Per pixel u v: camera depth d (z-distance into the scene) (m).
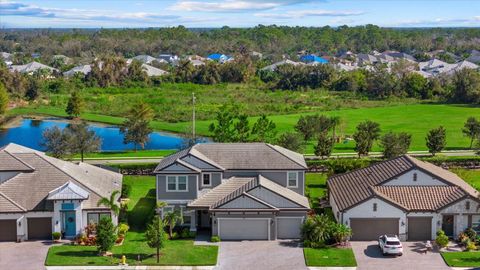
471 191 52.53
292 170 54.38
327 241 48.72
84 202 50.25
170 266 43.94
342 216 49.81
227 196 51.53
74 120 121.06
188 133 89.38
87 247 47.91
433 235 49.75
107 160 79.50
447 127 107.00
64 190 49.47
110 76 172.62
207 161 53.84
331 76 169.75
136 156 83.06
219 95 152.75
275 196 50.44
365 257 45.66
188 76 184.75
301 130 87.31
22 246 48.31
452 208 49.38
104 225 45.91
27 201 50.12
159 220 45.81
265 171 54.41
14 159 52.78
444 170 60.06
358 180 55.44
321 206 58.75
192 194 52.72
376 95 154.62
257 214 49.94
